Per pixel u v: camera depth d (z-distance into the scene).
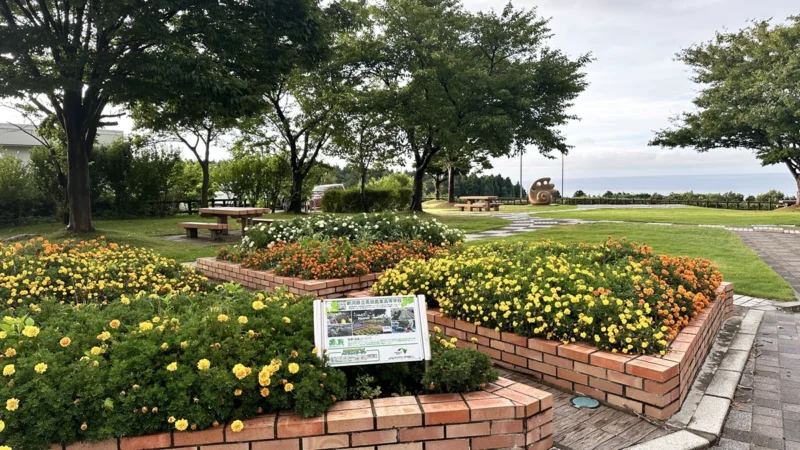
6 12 9.69
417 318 2.49
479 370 2.50
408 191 25.66
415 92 17.64
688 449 2.46
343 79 19.00
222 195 27.19
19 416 1.96
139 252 5.64
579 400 3.01
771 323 4.93
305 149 22.27
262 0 10.64
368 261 5.67
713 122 22.12
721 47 23.69
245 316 2.59
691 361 3.21
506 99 17.19
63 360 2.21
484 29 18.61
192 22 10.39
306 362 2.33
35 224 18.23
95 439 2.01
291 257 5.86
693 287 4.04
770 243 10.77
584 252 4.97
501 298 3.58
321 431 2.12
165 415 2.07
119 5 9.12
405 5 17.47
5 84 9.20
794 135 19.31
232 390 2.13
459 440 2.23
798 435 2.66
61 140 16.98
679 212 21.14
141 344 2.29
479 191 59.72
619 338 3.05
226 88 10.02
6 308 3.51
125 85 9.80
